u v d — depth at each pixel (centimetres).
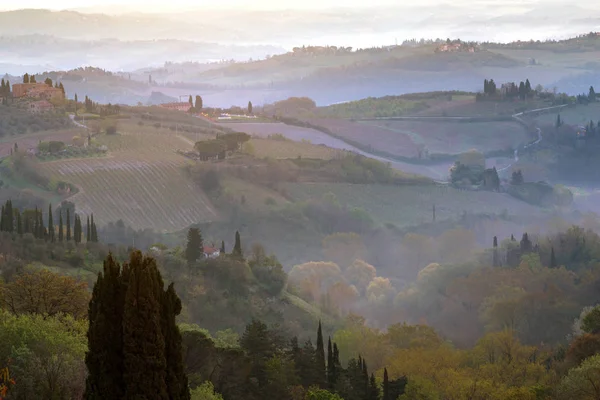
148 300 10050
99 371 10156
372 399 18588
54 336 13338
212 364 16875
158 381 10019
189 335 16950
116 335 10181
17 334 13175
